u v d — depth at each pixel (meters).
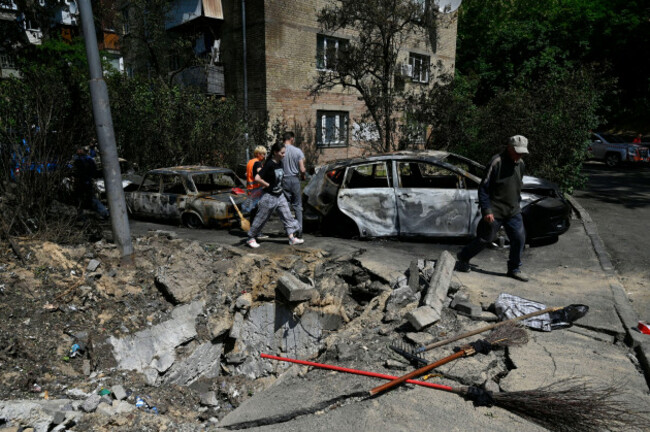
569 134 10.87
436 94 13.42
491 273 5.91
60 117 6.17
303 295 5.19
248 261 5.75
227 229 8.47
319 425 3.20
